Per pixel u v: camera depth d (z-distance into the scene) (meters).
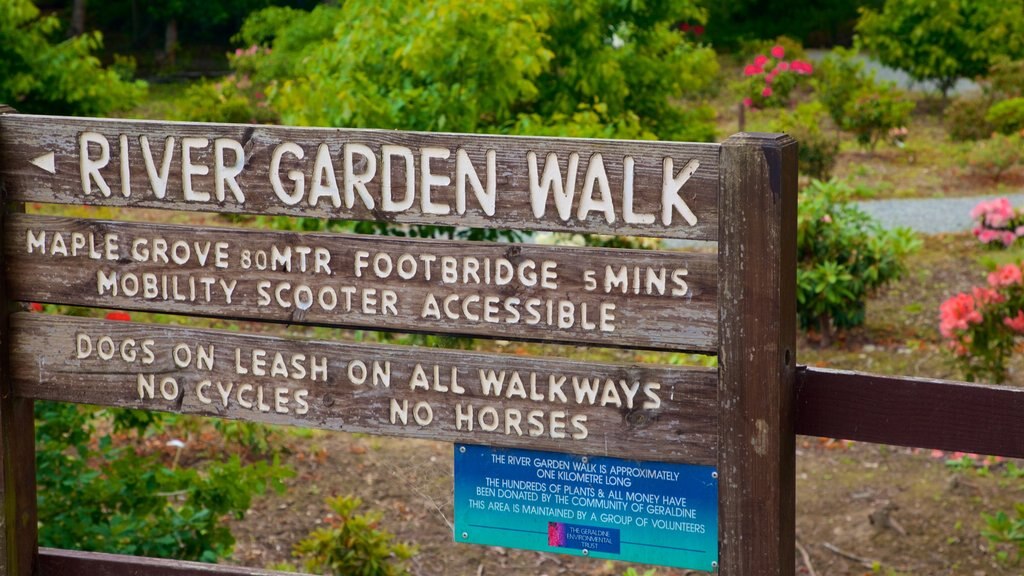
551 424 2.81
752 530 2.67
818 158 14.07
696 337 2.66
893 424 2.66
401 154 2.82
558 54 9.84
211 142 2.95
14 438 3.23
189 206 3.00
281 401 3.00
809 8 31.00
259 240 2.95
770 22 30.80
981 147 15.57
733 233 2.59
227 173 2.95
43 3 31.66
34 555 3.30
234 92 18.67
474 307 2.82
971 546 5.76
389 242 2.85
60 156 3.07
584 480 2.83
